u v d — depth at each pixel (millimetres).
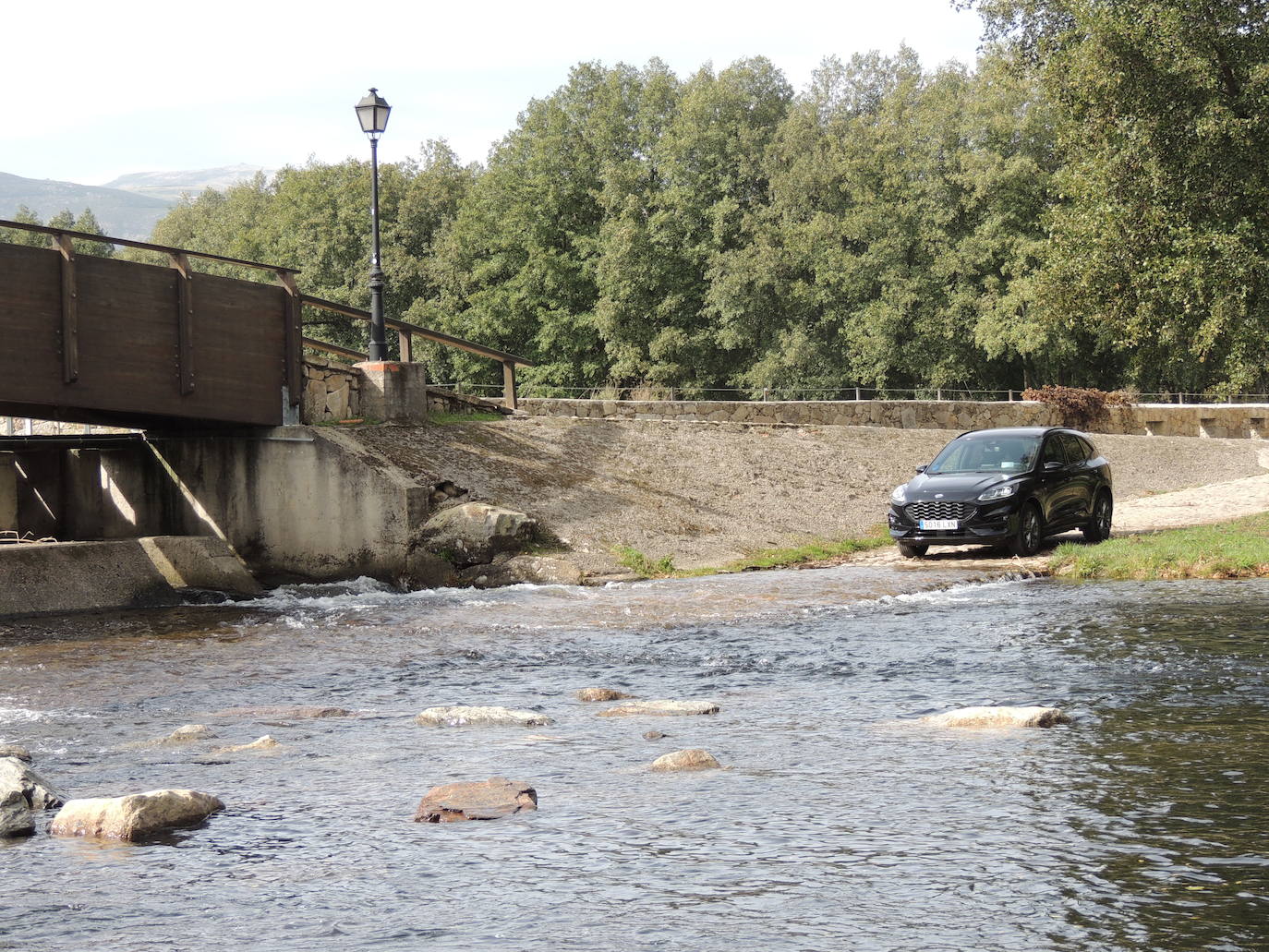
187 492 22609
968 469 20781
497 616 15289
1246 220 24547
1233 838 5754
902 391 64062
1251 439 42000
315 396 22359
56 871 5730
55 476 24656
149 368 19297
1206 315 25984
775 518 23469
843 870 5465
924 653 11680
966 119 62000
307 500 20844
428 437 22953
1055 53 26953
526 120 70812
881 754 7684
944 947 4535
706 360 67375
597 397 66875
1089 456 22078
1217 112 23953
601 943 4664
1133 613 13586
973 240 60906
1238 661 10578
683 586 17500
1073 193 27609
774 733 8453
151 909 5184
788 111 72000
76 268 18266
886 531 24000
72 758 8164
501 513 19469
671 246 67500
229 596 19266
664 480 24125
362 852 5906
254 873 5637
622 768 7488
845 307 65625
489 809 6500
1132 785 6750
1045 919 4797
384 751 8164
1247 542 18281
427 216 82000
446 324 69000
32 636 14797
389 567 19906
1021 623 13203
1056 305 27875
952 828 6047
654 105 70062
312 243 76438
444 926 4883
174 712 9875
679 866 5570
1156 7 23953
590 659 12125
